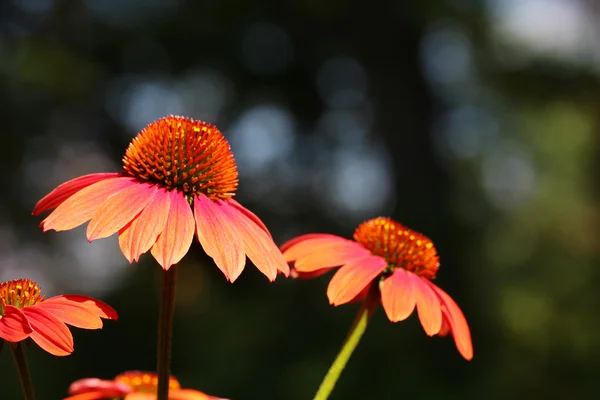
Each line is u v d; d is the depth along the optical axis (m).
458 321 2.61
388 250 2.62
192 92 17.39
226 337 14.00
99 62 16.41
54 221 2.06
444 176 14.84
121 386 2.79
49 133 16.25
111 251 16.69
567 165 26.81
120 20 16.16
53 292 16.56
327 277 14.31
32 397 1.96
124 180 2.23
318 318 13.80
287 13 15.16
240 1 14.91
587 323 17.05
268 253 2.23
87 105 16.38
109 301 15.42
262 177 17.23
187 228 2.12
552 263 21.36
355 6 14.32
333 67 16.52
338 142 17.86
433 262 2.69
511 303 18.14
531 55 16.86
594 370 15.46
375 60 14.77
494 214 19.75
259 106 17.44
